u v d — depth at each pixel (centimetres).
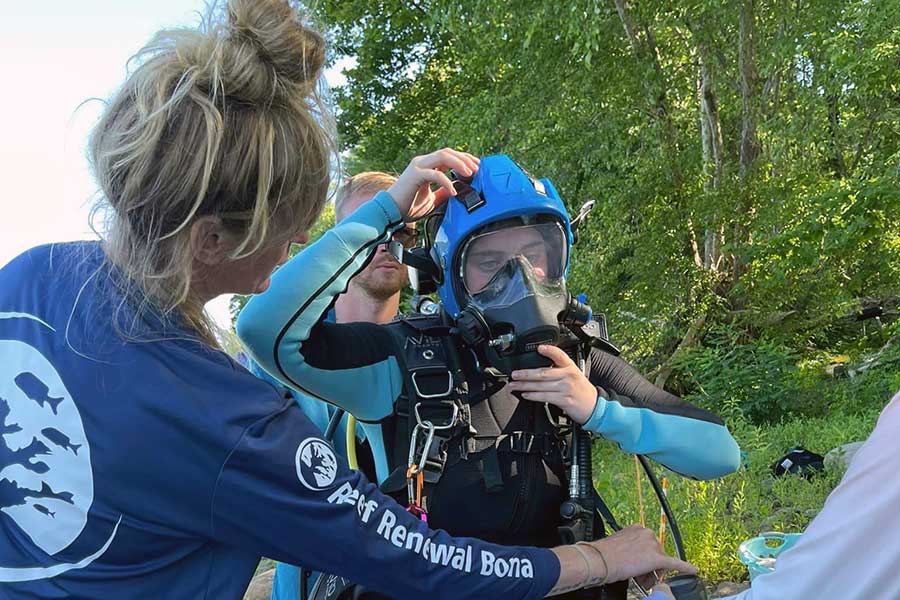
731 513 450
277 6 120
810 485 493
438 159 175
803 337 1128
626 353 1141
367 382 176
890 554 104
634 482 481
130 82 113
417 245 203
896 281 1112
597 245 1162
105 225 114
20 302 117
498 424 173
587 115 1106
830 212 894
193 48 112
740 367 1010
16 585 110
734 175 1091
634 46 1022
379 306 272
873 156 1005
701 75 1088
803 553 112
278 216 118
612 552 148
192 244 112
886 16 795
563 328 176
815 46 935
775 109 1060
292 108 116
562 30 950
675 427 175
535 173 1131
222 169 109
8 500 112
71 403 109
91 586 110
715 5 924
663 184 1102
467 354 177
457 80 1391
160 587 114
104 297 113
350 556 120
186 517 112
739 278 1108
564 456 177
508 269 167
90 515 109
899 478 104
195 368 113
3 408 112
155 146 107
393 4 1405
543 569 137
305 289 163
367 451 217
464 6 1015
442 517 168
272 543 116
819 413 937
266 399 117
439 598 127
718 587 368
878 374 964
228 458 111
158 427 109
